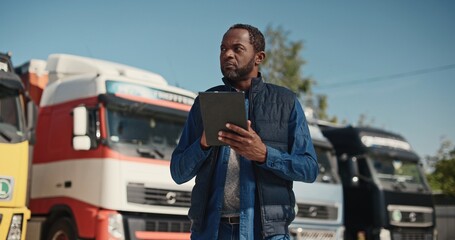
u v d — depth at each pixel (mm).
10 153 7297
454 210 16875
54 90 9562
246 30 3100
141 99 8945
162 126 9164
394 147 13547
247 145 2734
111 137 8422
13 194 7227
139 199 8367
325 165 12078
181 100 9602
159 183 8648
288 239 2979
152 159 8680
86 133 8406
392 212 12742
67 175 8711
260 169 2951
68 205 8539
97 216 8039
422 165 13977
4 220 7051
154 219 8484
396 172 13344
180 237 8727
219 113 2684
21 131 7582
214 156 3033
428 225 13375
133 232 8188
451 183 18688
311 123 12336
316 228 11328
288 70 29453
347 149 13289
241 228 2889
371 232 12641
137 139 8734
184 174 3082
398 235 12719
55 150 9078
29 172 8266
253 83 3088
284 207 2955
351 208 13141
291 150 2980
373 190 12766
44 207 8992
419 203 13383
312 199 11398
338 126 14891
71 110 8867
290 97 3104
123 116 8703
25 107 7816
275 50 29828
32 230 9078
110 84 8719
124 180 8266
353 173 12945
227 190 2977
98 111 8500
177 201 8805
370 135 13273
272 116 3023
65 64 9758
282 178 2979
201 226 2996
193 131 3225
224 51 3100
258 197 2941
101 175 8211
